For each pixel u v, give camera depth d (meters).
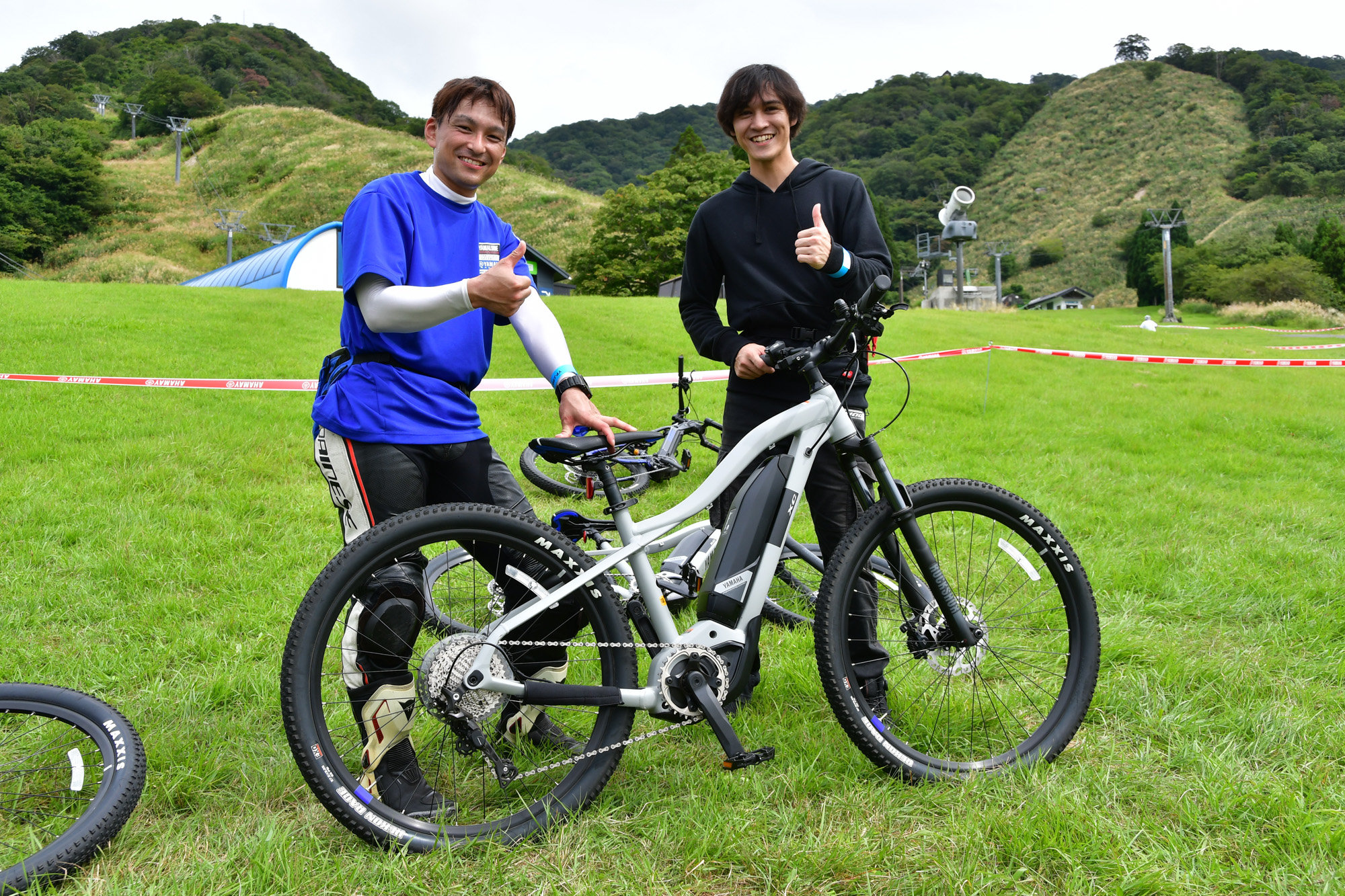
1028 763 2.28
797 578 3.70
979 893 1.80
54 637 3.15
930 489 2.34
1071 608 2.41
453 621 2.64
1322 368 16.12
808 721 2.55
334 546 4.20
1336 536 4.75
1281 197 106.81
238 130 87.81
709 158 47.38
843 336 2.33
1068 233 117.44
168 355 9.58
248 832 2.01
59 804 2.08
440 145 2.24
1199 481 6.45
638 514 4.89
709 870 1.89
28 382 7.75
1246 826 2.04
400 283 2.08
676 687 2.12
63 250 65.31
